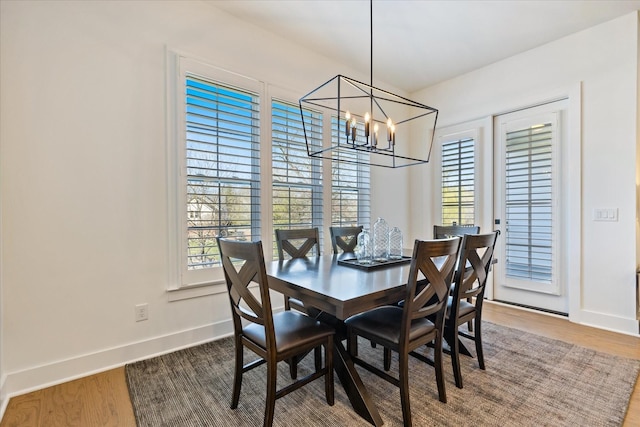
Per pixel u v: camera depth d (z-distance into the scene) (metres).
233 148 2.72
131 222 2.21
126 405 1.71
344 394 1.81
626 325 2.67
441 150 4.14
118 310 2.16
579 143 2.93
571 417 1.58
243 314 1.60
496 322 2.94
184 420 1.59
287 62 3.10
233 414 1.63
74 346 2.00
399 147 4.37
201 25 2.53
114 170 2.15
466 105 3.86
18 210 1.83
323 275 1.82
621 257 2.70
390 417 1.59
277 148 3.02
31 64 1.87
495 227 3.62
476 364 2.13
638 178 2.71
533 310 3.27
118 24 2.16
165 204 2.36
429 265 1.53
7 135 1.80
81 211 2.03
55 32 1.94
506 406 1.67
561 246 3.12
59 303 1.96
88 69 2.05
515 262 3.45
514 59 3.42
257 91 2.86
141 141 2.25
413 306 1.51
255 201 2.87
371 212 3.95
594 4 2.55
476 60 3.52
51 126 1.93
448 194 4.06
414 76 3.93
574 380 1.92
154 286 2.31
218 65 2.61
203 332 2.54
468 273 1.96
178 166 2.39
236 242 1.49
